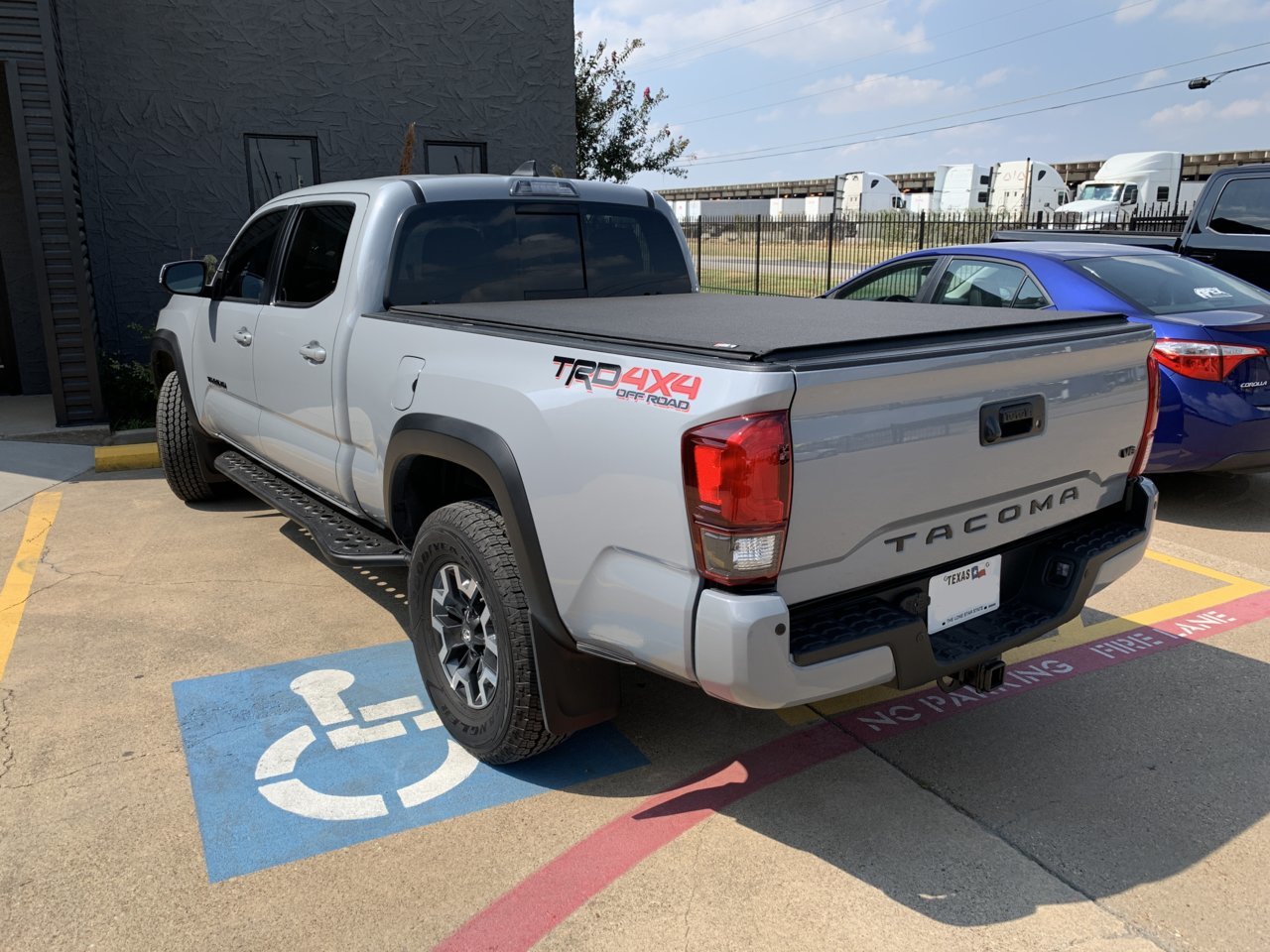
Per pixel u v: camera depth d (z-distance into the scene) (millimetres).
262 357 4414
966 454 2562
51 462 7125
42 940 2338
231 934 2365
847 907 2463
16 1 7027
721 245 25641
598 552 2512
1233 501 6211
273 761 3139
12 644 4012
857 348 2377
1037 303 5926
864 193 40000
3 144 8969
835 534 2338
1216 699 3572
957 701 3584
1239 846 2705
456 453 2961
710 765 3150
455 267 3912
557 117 11062
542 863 2645
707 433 2193
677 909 2459
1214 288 5980
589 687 2842
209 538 5410
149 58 9078
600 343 2576
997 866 2627
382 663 3854
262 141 9711
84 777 3025
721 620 2227
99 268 9195
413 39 10156
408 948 2328
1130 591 4672
